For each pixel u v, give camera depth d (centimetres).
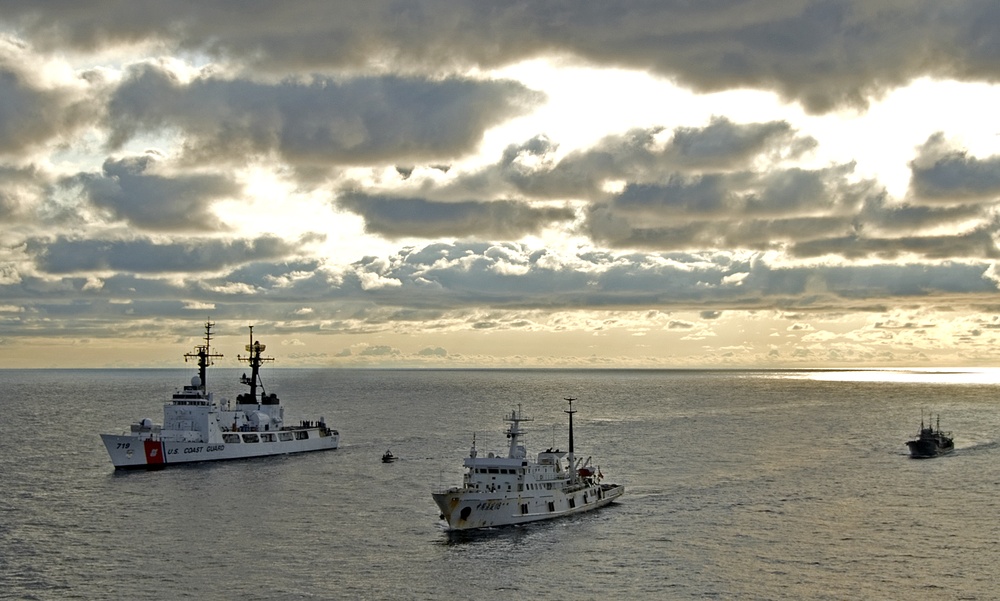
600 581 11925
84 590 11469
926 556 13138
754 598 11331
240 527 14725
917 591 11638
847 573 12325
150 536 14100
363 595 11369
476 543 13700
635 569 12431
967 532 14538
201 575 12100
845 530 14625
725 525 14912
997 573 12350
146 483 18912
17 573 12125
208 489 18175
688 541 13862
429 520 15250
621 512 15912
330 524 14938
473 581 11912
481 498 14425
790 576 12175
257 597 11262
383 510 16050
